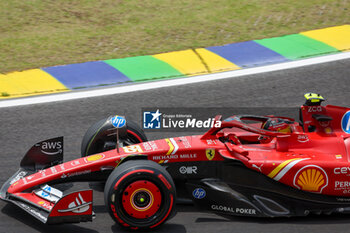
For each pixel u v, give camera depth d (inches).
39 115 717.3
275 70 865.5
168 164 480.4
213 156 482.3
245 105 749.3
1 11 1087.0
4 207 484.7
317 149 490.9
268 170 469.1
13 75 827.4
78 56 908.0
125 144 540.4
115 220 427.2
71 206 419.8
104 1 1157.1
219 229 450.6
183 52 925.8
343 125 505.4
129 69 863.1
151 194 428.1
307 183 469.7
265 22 1056.8
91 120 704.4
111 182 422.3
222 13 1101.7
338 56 914.7
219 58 905.5
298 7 1125.7
